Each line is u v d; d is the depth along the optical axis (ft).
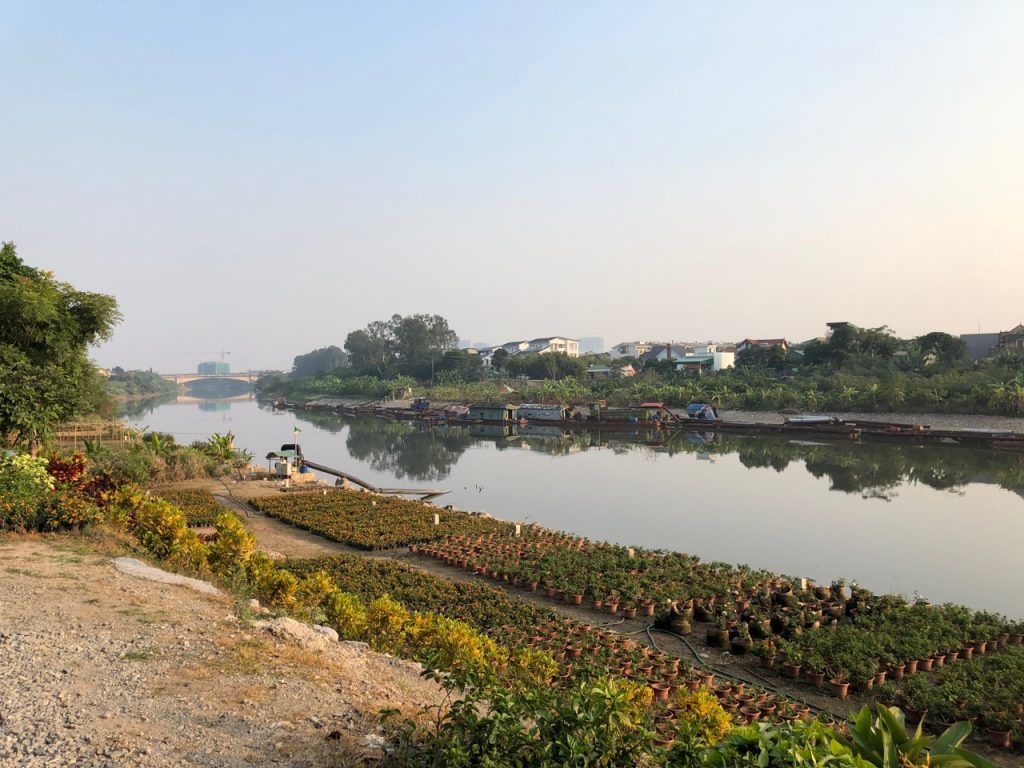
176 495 120.98
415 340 576.20
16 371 77.97
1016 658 57.36
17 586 41.52
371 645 46.06
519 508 138.31
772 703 50.14
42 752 23.04
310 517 110.83
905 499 146.20
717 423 294.25
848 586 84.99
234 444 267.80
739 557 101.50
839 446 235.20
